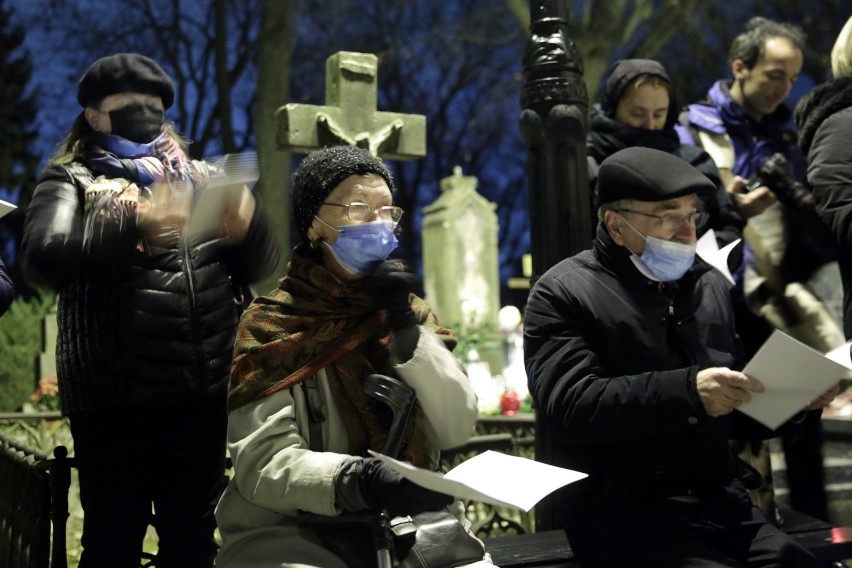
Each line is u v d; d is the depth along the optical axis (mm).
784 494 4301
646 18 18078
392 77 26953
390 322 2555
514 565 3045
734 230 3850
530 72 3816
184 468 3184
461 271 13906
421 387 2531
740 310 4031
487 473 2461
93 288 3098
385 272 2561
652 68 3947
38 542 3432
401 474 2279
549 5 3816
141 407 3121
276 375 2529
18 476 3898
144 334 3086
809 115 3473
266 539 2549
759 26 4242
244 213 3160
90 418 3131
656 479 2922
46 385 8516
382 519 2385
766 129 4293
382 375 2504
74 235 2965
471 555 2490
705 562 2703
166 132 3283
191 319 3145
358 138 5664
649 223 2883
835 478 4039
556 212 3756
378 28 25391
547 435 3617
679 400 2691
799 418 3113
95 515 3137
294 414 2557
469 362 9625
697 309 3004
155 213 2893
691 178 2861
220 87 17531
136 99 3162
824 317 3846
